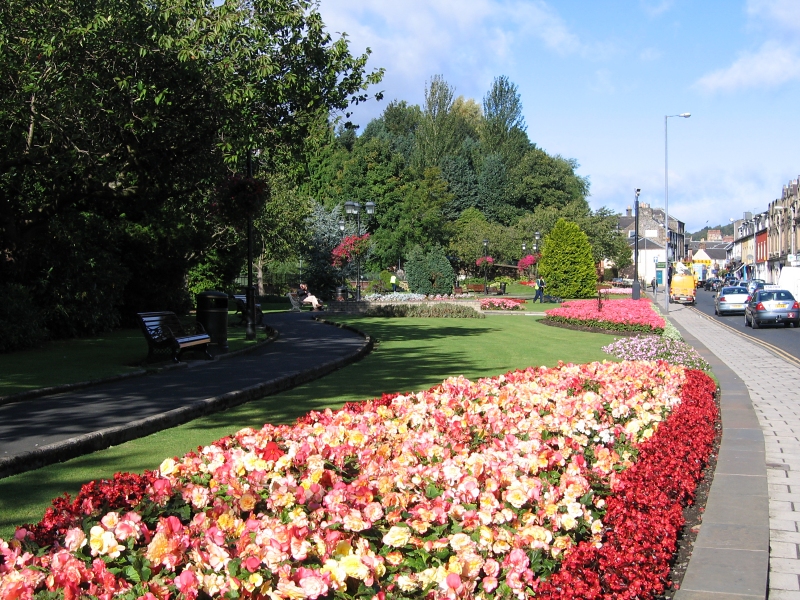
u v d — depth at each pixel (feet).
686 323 112.06
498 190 314.14
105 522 12.57
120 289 76.79
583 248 180.65
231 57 56.08
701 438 24.66
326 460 17.62
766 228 341.41
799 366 56.75
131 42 51.65
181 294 96.48
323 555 12.22
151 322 46.65
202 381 39.17
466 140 330.75
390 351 61.87
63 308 66.54
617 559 13.14
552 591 12.06
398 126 357.82
